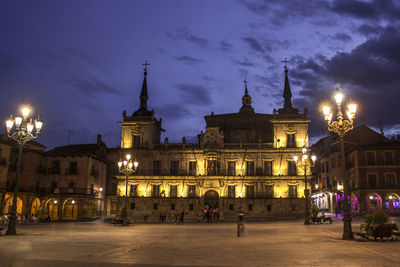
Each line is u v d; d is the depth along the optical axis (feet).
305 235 81.51
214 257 47.26
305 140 209.97
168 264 41.73
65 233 92.48
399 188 179.22
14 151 192.65
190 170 213.87
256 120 233.76
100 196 221.25
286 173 207.72
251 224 146.10
